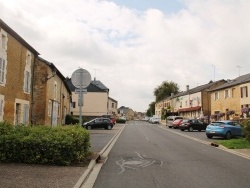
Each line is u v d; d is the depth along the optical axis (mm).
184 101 68062
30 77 25281
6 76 20156
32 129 11688
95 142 21672
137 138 25750
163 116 83250
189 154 15023
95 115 71812
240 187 8008
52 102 29969
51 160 10609
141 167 11109
